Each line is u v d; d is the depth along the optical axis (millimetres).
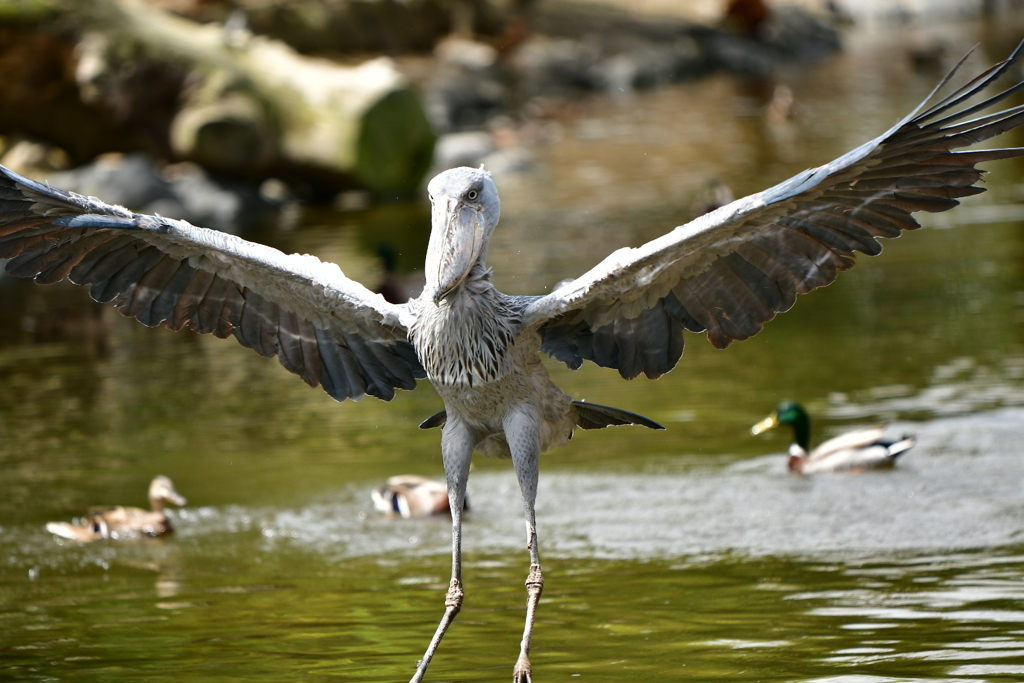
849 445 13453
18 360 20266
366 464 14609
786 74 57688
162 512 12797
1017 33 66812
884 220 6703
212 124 32312
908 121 6164
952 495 12359
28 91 32406
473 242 7254
